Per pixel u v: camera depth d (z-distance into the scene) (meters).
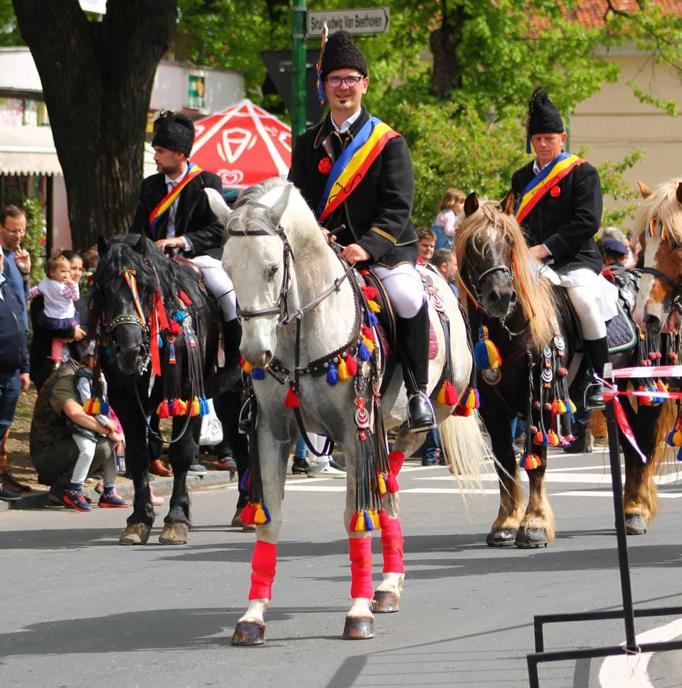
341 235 9.58
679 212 11.86
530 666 7.16
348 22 18.14
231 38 34.84
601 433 13.62
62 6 18.92
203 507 15.52
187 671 8.26
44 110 29.89
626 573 7.20
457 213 21.08
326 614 9.74
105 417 15.09
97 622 9.65
